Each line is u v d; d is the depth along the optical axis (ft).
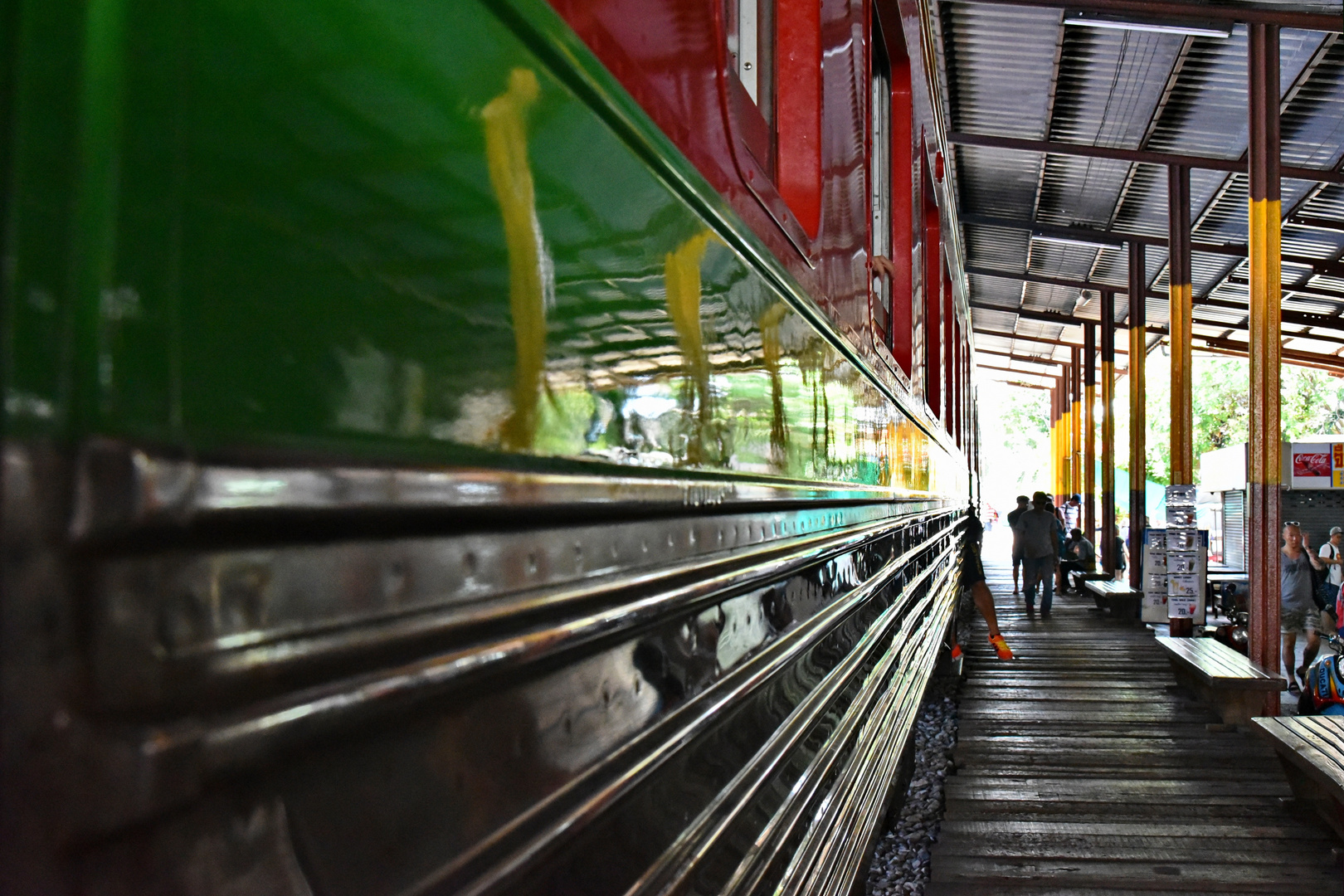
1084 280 58.75
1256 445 24.71
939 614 17.40
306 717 1.54
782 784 4.95
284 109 1.55
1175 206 35.78
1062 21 25.98
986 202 47.75
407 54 1.87
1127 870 12.47
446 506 1.97
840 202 6.82
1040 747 18.30
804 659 5.60
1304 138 32.42
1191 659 22.40
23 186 1.14
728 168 4.22
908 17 11.75
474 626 2.07
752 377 4.53
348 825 1.70
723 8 4.19
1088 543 58.44
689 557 3.62
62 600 1.18
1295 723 15.43
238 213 1.45
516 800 2.28
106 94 1.22
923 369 13.84
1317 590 32.58
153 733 1.28
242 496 1.44
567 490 2.54
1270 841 13.50
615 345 2.91
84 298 1.19
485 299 2.16
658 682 3.29
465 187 2.07
